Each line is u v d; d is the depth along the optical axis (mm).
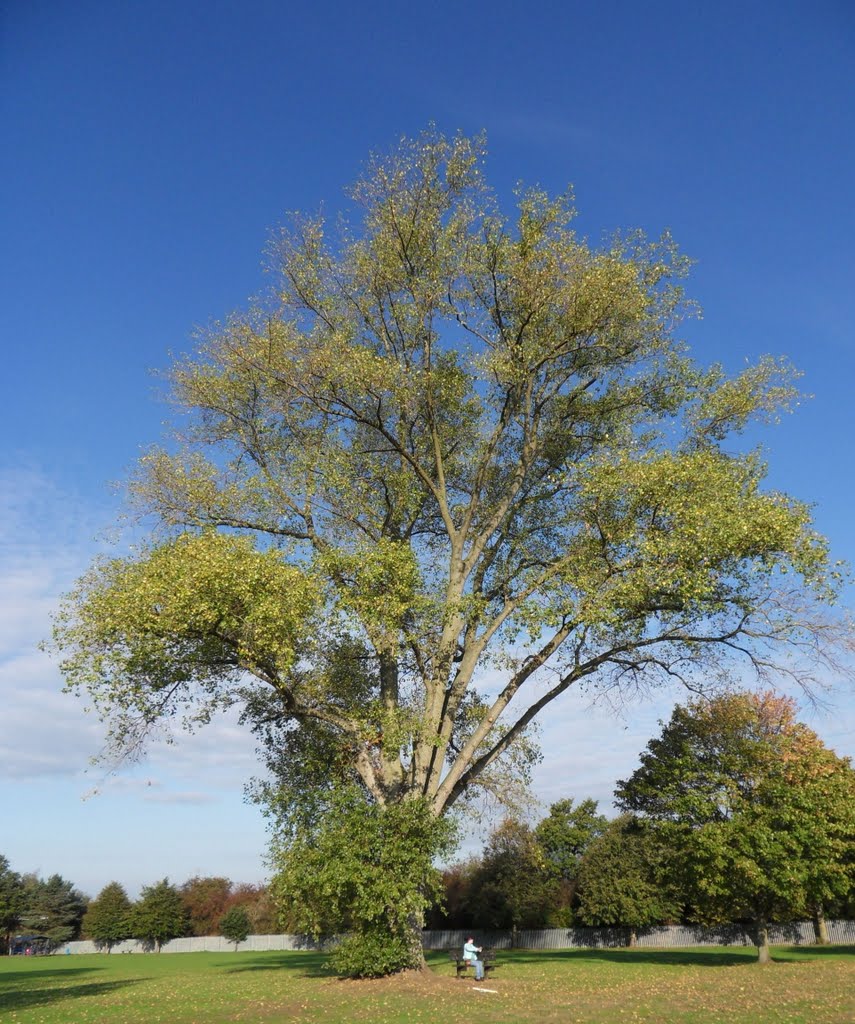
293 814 24594
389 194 26344
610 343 26594
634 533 22969
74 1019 19594
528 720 26531
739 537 21875
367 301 27594
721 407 25734
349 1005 20266
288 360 25422
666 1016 17656
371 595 23469
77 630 21703
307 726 26781
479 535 28016
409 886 22750
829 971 27281
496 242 25891
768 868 32250
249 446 27359
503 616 26625
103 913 94000
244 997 23312
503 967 32125
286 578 21781
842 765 42750
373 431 28406
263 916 89312
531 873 66125
